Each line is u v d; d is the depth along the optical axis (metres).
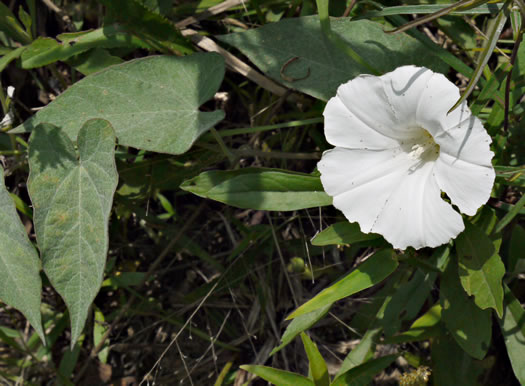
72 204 0.41
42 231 0.41
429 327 0.45
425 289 0.46
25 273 0.42
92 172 0.42
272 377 0.43
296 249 0.49
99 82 0.43
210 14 0.48
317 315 0.43
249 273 0.49
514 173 0.42
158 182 0.48
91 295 0.41
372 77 0.40
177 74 0.43
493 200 0.45
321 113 0.47
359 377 0.44
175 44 0.46
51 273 0.41
